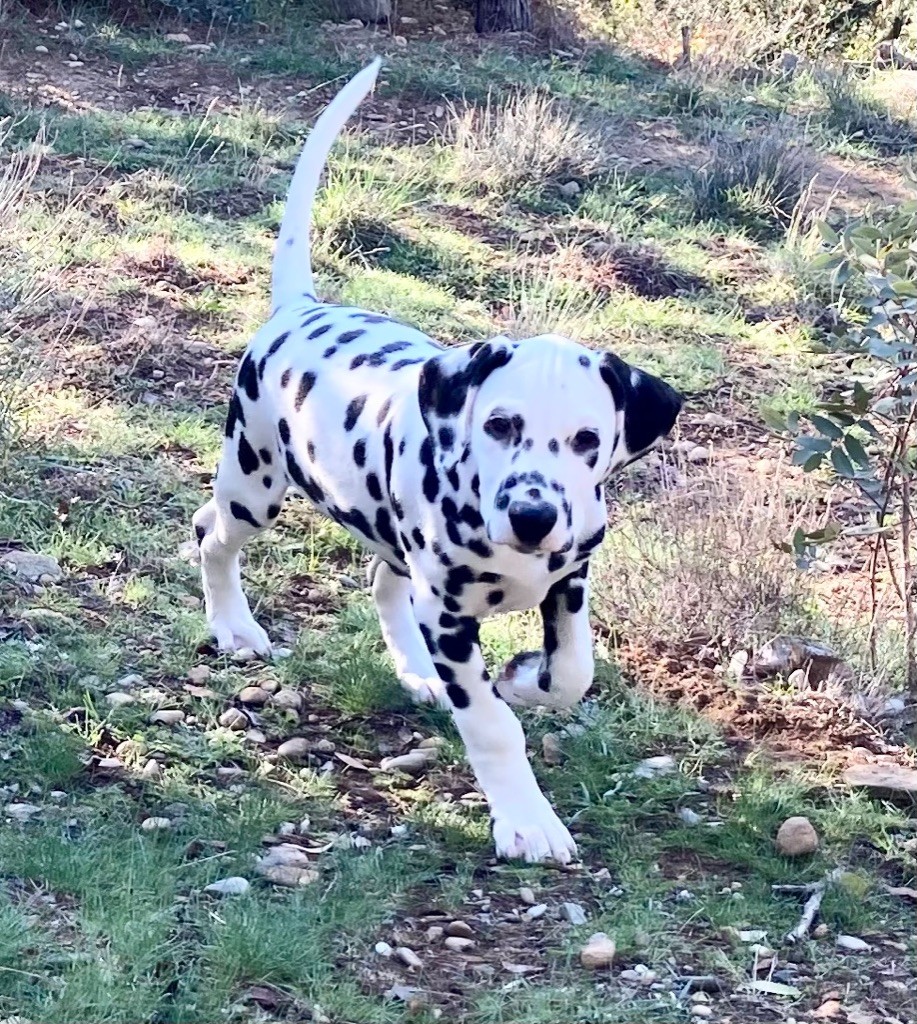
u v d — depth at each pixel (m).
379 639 2.62
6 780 2.34
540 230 4.09
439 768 2.43
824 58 6.58
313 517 2.85
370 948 2.19
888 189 4.84
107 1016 2.09
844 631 2.69
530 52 6.05
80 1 5.55
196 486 2.89
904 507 2.59
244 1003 2.12
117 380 3.11
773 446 3.19
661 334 3.59
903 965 2.21
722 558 2.70
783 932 2.24
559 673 2.34
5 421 2.88
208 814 2.32
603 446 2.21
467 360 2.23
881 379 2.60
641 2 6.56
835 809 2.40
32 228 3.42
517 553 2.24
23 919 2.16
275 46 5.52
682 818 2.38
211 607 2.59
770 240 4.31
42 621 2.56
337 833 2.33
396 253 3.81
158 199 3.87
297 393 2.43
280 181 4.13
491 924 2.23
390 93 5.18
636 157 4.86
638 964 2.19
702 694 2.57
